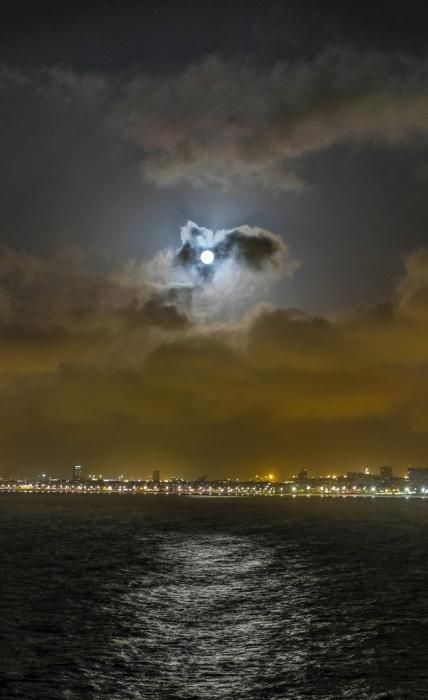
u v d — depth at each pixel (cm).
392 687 4266
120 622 6134
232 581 8825
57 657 4912
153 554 12169
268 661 4828
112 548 13238
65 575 9300
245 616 6462
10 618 6250
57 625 5975
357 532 17625
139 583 8594
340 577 9206
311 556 11894
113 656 4950
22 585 8325
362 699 4050
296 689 4219
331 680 4394
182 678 4428
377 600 7356
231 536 16425
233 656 4969
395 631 5800
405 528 19138
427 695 4128
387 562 10938
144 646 5253
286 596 7625
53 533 17238
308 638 5541
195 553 12388
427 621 6225
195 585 8456
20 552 12362
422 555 11981
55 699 4041
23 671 4566
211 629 5866
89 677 4444
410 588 8212
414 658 4928
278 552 12594
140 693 4134
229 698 4053
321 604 7112
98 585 8388
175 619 6297
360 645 5309
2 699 4031
